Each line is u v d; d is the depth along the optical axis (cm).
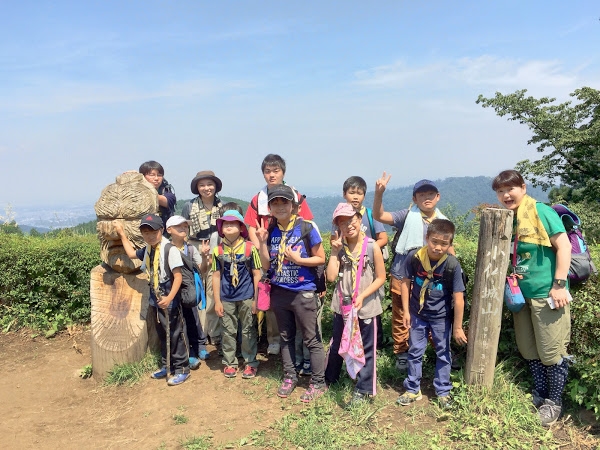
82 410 421
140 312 489
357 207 423
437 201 410
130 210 470
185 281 448
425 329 386
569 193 1797
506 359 415
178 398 415
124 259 494
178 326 443
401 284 405
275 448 331
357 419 356
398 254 425
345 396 388
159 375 453
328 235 600
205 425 369
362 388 379
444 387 375
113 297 502
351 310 365
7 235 709
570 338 369
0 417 421
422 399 389
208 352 517
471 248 466
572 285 379
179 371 446
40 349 580
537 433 339
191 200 538
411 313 391
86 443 363
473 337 370
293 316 410
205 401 407
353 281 371
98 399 437
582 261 355
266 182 472
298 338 454
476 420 346
